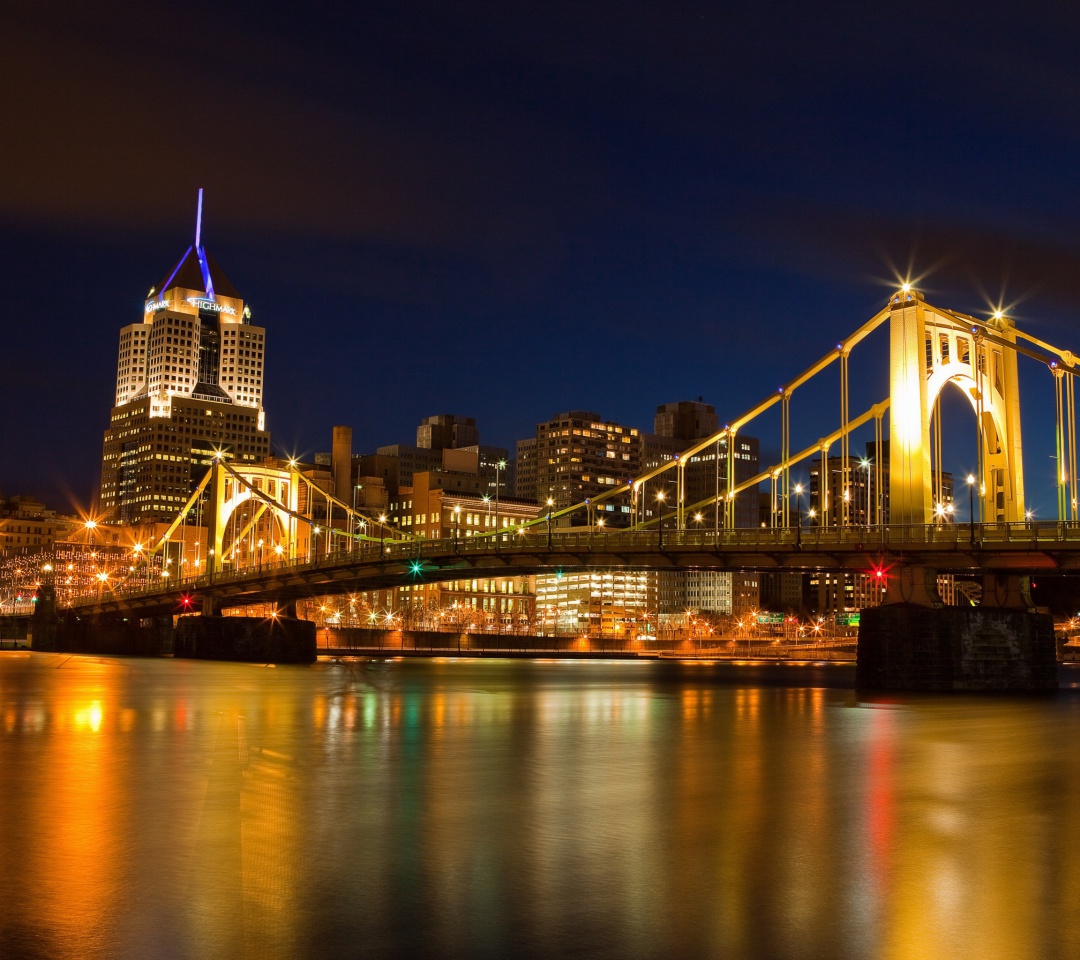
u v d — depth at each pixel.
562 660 184.88
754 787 39.94
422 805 35.44
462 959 20.73
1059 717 70.00
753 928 22.64
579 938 21.92
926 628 92.38
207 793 37.12
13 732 55.09
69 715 64.88
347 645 182.12
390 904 23.94
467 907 23.81
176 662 139.88
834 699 86.75
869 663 93.81
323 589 142.88
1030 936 22.38
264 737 54.44
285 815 33.50
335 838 30.27
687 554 103.19
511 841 30.12
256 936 21.78
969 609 94.44
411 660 166.25
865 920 23.23
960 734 59.38
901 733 59.69
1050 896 25.30
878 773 44.22
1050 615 100.12
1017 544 85.88
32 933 21.77
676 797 37.50
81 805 34.62
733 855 28.81
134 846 28.94
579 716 69.00
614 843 30.02
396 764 45.00
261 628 147.62
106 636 178.88
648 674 136.75
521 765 45.12
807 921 23.12
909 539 89.75
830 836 31.44
